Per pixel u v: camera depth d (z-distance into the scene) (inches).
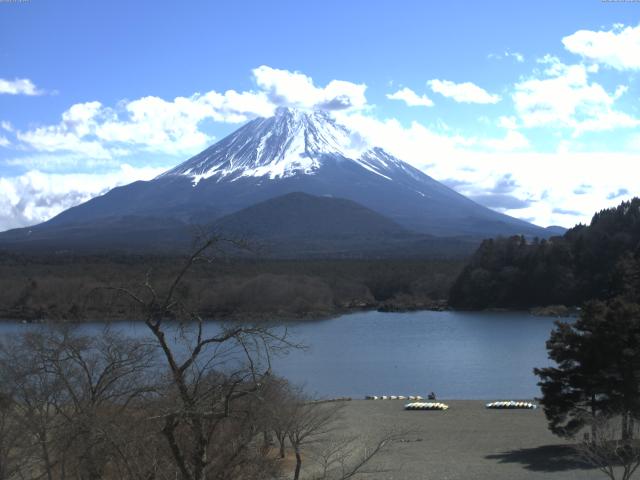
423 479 1432.1
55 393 951.0
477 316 6141.7
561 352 1641.2
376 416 2257.6
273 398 981.8
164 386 687.1
